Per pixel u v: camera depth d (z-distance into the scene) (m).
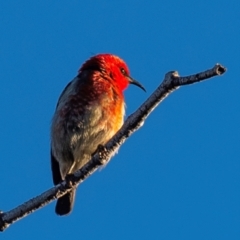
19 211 10.36
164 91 9.26
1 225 10.31
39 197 10.52
